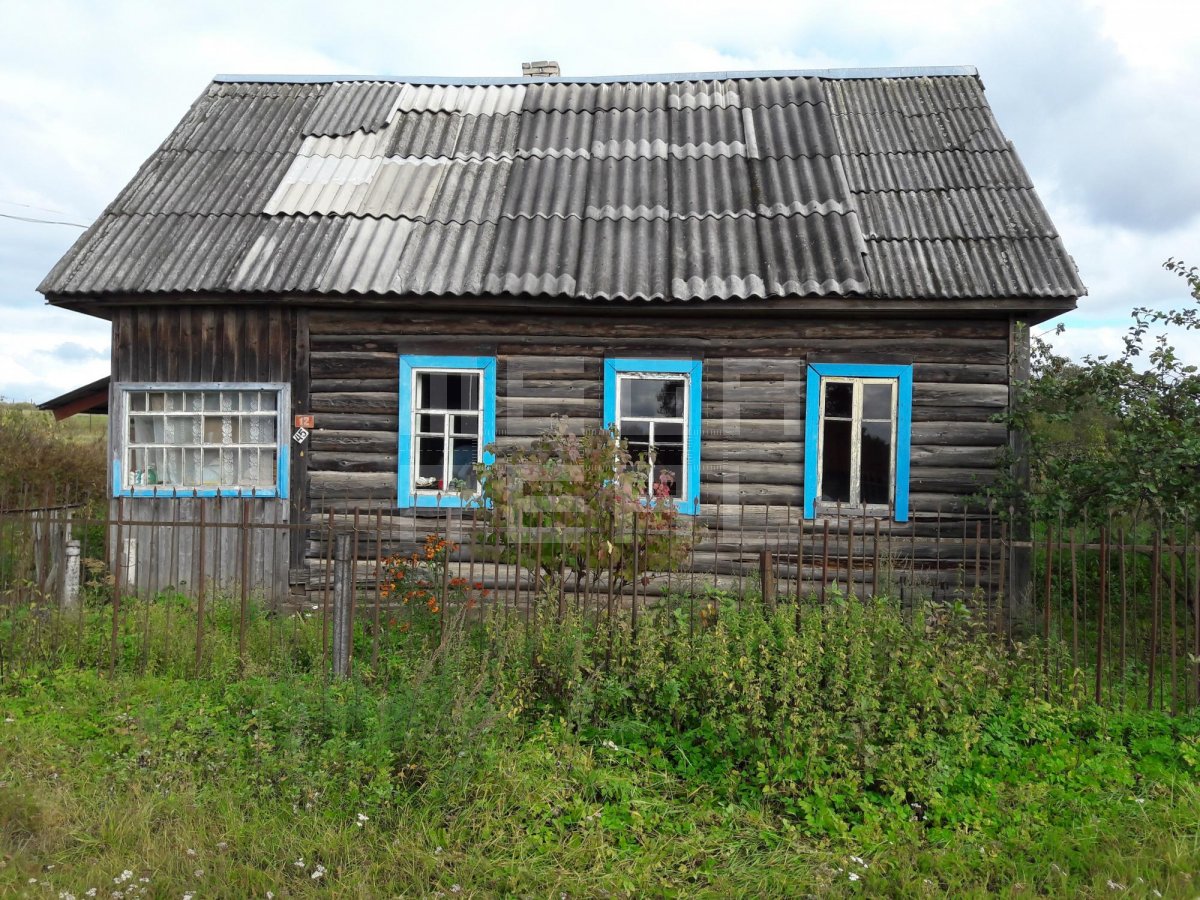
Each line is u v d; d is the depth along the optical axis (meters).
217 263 8.27
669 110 10.45
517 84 11.20
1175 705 5.50
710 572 8.09
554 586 5.96
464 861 3.83
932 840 4.23
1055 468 7.29
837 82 10.70
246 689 5.39
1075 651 5.88
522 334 8.29
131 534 8.51
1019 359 7.82
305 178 9.41
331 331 8.37
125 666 6.03
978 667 5.25
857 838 4.18
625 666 5.22
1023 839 4.22
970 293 7.58
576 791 4.41
